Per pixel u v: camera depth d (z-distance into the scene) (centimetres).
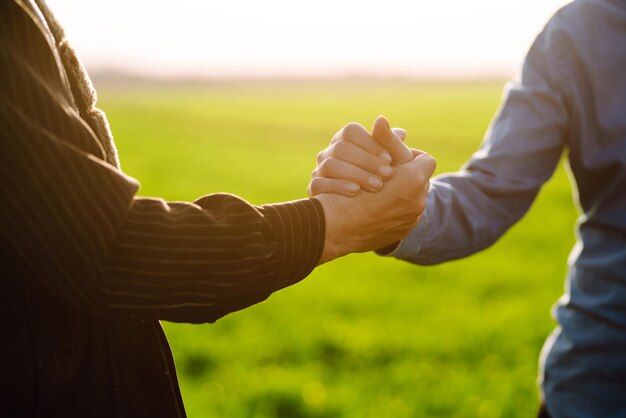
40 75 102
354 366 668
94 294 100
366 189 126
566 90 179
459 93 9244
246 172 2344
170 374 129
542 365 192
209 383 591
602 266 174
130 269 102
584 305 177
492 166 184
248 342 722
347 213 123
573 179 187
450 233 176
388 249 168
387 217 128
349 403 539
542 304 893
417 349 710
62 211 97
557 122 182
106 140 125
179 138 3641
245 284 110
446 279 1044
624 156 170
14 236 98
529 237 1346
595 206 178
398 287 999
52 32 118
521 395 553
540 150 184
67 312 117
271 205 119
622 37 173
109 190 101
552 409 184
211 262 106
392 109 5694
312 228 118
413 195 129
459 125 4191
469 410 527
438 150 3038
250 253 109
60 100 104
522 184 184
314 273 1072
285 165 2586
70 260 98
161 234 104
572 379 179
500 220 185
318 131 4181
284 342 732
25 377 114
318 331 759
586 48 175
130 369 124
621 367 172
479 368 646
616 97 172
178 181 2066
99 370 120
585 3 178
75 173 98
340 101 7012
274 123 4594
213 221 108
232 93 10444
